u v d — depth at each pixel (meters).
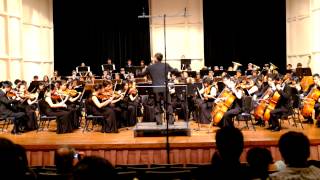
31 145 7.72
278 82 9.58
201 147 7.66
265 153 3.44
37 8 17.06
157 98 8.79
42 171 4.84
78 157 5.29
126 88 10.28
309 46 17.00
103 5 18.84
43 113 9.38
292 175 3.10
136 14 18.95
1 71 13.95
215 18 19.20
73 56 18.69
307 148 3.12
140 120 11.59
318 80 9.78
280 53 19.09
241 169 3.15
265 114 9.06
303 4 17.47
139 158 7.72
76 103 10.55
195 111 10.92
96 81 12.84
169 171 4.58
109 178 2.19
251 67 15.69
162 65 8.88
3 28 14.10
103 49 19.00
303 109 9.80
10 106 9.44
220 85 10.33
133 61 19.11
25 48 16.14
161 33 19.25
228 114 8.80
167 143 6.97
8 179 2.48
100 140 8.09
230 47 19.25
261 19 19.02
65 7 18.41
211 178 3.10
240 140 3.14
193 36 19.36
